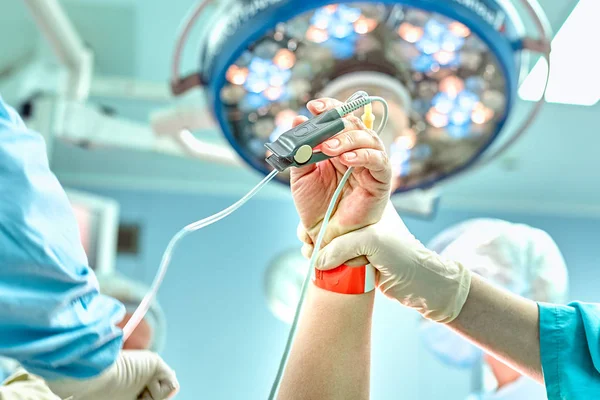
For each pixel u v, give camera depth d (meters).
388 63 1.61
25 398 0.88
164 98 3.17
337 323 1.06
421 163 1.82
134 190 3.87
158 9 2.76
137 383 1.00
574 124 3.34
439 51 1.57
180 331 3.63
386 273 1.06
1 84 2.60
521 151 3.56
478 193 3.94
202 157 2.28
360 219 1.05
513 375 2.16
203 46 1.69
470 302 1.08
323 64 1.61
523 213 3.97
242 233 3.83
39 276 0.87
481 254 2.20
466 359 2.51
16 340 0.87
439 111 1.68
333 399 1.04
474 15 1.49
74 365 0.92
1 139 0.89
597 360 1.06
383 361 3.60
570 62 2.91
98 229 3.05
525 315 1.09
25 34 2.80
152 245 3.77
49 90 2.48
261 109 1.67
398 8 1.49
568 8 2.62
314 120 0.98
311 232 1.09
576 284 3.86
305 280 0.93
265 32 1.52
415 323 3.65
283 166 0.94
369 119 1.05
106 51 2.98
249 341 3.64
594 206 4.00
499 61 1.57
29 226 0.87
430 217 2.52
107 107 3.26
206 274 3.74
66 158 3.73
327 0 1.46
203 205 3.87
